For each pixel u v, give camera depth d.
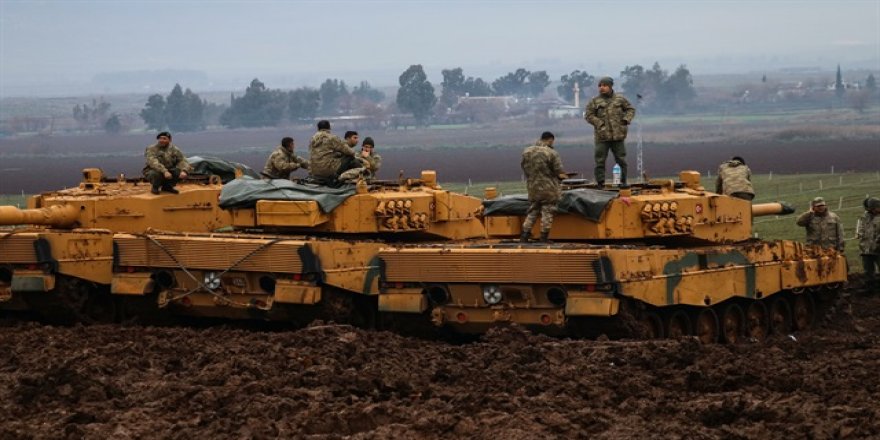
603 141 27.75
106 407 18.91
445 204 28.34
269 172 30.39
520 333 23.53
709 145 140.38
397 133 181.38
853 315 30.92
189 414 18.50
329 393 19.41
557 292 24.34
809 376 20.16
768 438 16.77
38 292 28.22
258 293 26.75
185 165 30.73
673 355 21.78
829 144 135.25
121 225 29.48
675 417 18.05
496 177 95.06
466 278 24.69
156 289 28.03
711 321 26.88
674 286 25.02
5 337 25.55
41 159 146.25
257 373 20.81
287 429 17.44
